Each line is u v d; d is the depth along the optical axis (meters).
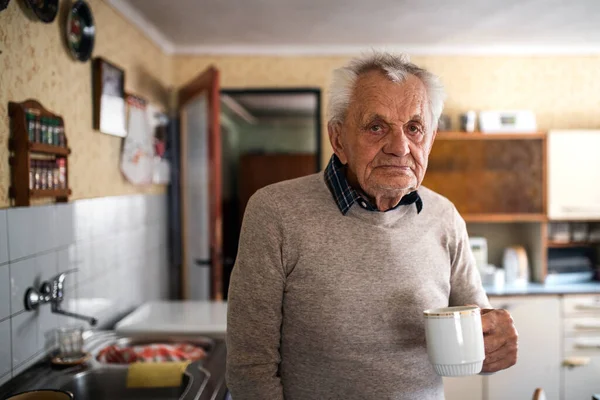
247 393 1.06
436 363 1.00
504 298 3.33
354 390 1.08
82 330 1.90
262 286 1.07
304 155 6.69
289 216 1.09
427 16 3.02
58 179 1.89
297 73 3.74
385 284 1.08
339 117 1.12
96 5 2.35
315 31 3.32
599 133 3.52
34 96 1.79
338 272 1.07
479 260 3.65
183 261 3.67
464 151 3.65
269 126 7.23
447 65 3.80
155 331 2.28
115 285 2.58
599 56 3.82
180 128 3.61
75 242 2.10
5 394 1.55
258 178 6.69
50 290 1.77
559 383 3.32
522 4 2.81
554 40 3.61
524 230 3.88
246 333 1.07
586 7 2.87
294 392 1.11
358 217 1.10
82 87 2.21
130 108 2.77
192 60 3.71
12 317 1.62
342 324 1.07
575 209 3.54
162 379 1.77
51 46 1.92
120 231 2.66
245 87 3.73
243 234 1.12
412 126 1.07
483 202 3.65
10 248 1.61
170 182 3.62
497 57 3.80
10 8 1.64
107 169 2.50
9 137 1.63
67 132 2.06
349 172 1.16
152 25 3.13
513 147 3.63
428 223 1.16
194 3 2.73
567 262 3.68
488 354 1.08
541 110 3.82
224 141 6.43
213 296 3.05
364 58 1.11
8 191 1.63
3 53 1.60
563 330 3.33
